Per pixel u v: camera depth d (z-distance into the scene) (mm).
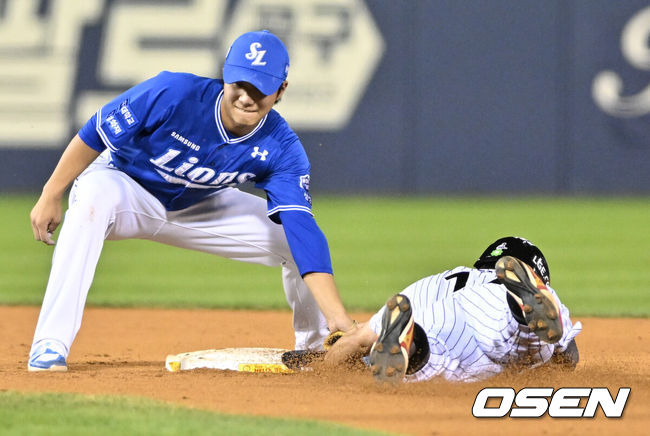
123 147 15562
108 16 64875
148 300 29250
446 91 66188
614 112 65812
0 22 64875
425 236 47906
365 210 60250
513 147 66312
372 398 12609
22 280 34281
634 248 44750
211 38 65188
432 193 66812
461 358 13562
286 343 21234
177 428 10336
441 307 13531
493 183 66750
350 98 66250
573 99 65875
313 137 66500
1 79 64875
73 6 65000
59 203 15273
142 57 65188
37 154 65375
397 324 12336
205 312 26766
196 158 15305
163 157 15359
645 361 17703
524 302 12289
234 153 15312
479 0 65625
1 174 65562
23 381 13773
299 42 65875
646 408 12320
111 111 14898
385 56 66000
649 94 65312
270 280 35750
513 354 13633
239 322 24875
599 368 16125
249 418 11008
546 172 66500
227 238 17109
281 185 15492
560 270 37656
